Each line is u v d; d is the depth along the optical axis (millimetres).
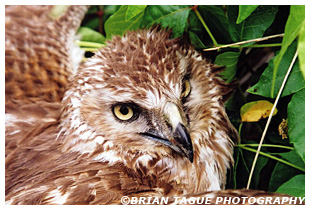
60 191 440
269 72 455
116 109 461
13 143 491
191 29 498
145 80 450
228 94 498
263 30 467
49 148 478
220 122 488
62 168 460
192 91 472
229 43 493
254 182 496
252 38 470
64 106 481
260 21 468
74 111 471
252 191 429
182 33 479
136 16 493
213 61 493
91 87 463
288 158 478
